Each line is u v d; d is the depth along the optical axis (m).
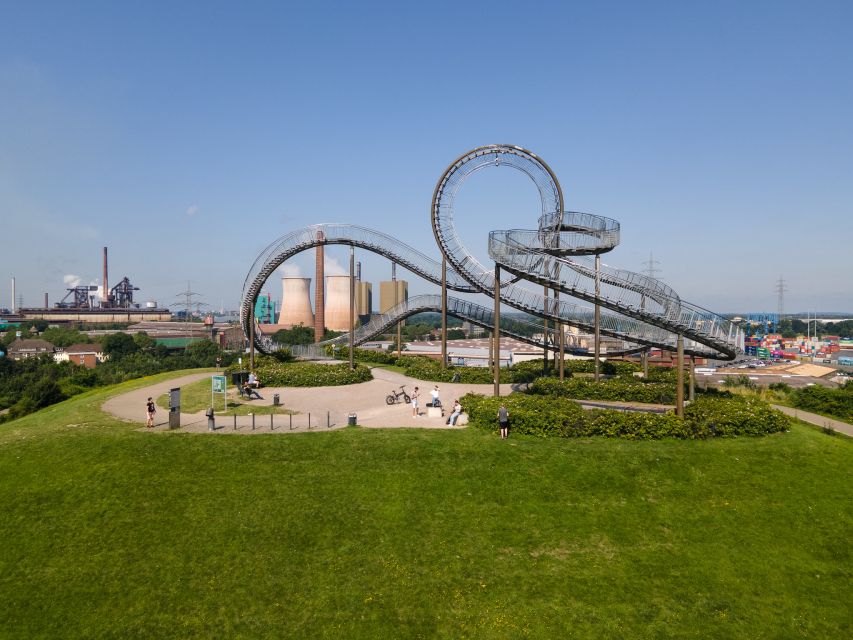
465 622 17.38
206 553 20.34
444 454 27.14
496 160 49.78
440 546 20.88
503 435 29.48
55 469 25.67
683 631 16.98
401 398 44.47
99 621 17.39
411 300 62.72
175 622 17.34
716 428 29.36
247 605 18.03
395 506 23.16
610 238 40.06
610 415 29.94
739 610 17.84
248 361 59.34
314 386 49.56
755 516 22.53
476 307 56.59
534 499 23.67
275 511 22.70
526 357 114.62
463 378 53.16
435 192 51.41
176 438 29.20
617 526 22.05
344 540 21.14
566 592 18.61
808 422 44.66
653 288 37.94
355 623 17.30
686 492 24.06
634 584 18.97
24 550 20.50
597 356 44.72
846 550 20.69
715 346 36.69
